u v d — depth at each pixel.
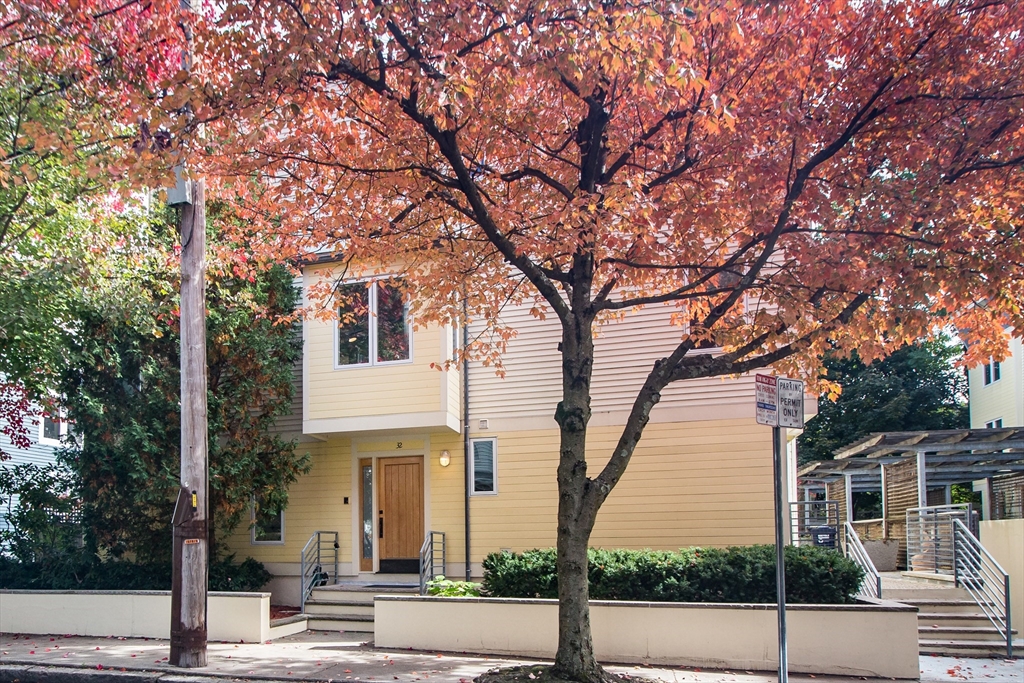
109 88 11.04
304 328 16.72
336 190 11.02
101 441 14.42
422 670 10.51
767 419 8.33
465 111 9.67
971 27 9.96
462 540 16.08
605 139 11.20
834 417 35.91
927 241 9.56
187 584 10.85
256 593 13.20
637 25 8.51
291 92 9.08
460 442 16.36
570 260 11.34
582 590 9.40
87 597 13.86
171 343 15.41
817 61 10.56
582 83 9.10
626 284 11.93
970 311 11.05
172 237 15.12
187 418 11.02
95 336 14.25
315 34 8.62
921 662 11.76
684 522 14.66
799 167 10.79
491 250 11.70
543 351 16.05
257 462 15.27
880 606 10.73
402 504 16.84
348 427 16.09
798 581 11.49
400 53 9.87
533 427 15.91
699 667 10.92
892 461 20.02
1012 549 14.77
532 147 11.45
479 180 11.62
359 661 11.21
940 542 16.39
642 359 15.34
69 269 12.70
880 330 10.77
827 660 10.66
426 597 12.28
